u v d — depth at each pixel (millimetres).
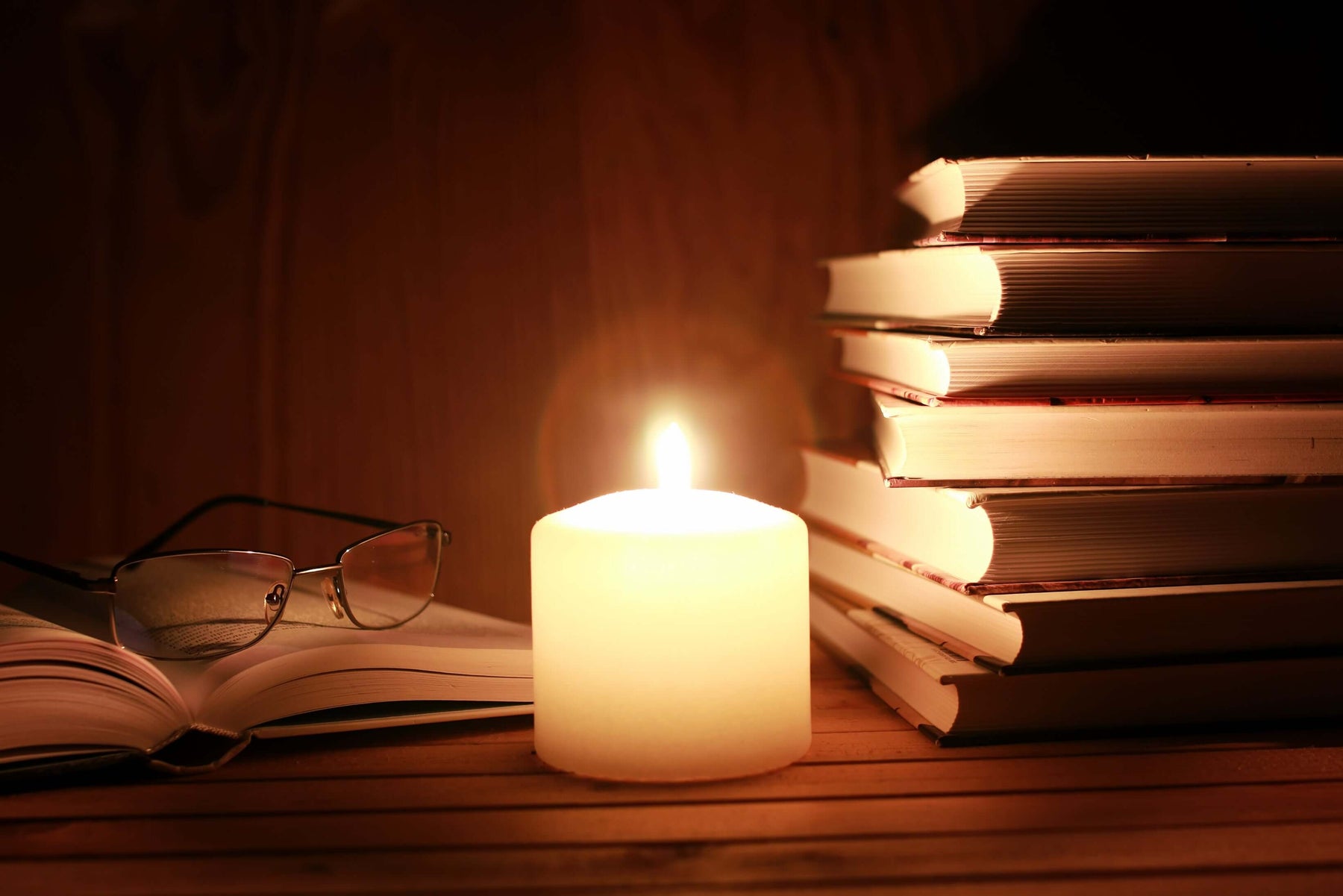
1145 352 659
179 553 688
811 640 804
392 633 698
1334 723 673
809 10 864
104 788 637
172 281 852
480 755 667
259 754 668
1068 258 652
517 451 863
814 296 871
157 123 849
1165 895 558
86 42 845
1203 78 867
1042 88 868
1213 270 662
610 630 633
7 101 844
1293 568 667
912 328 705
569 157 859
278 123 851
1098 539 653
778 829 599
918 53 866
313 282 854
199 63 850
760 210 868
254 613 689
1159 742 664
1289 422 663
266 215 853
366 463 858
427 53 853
